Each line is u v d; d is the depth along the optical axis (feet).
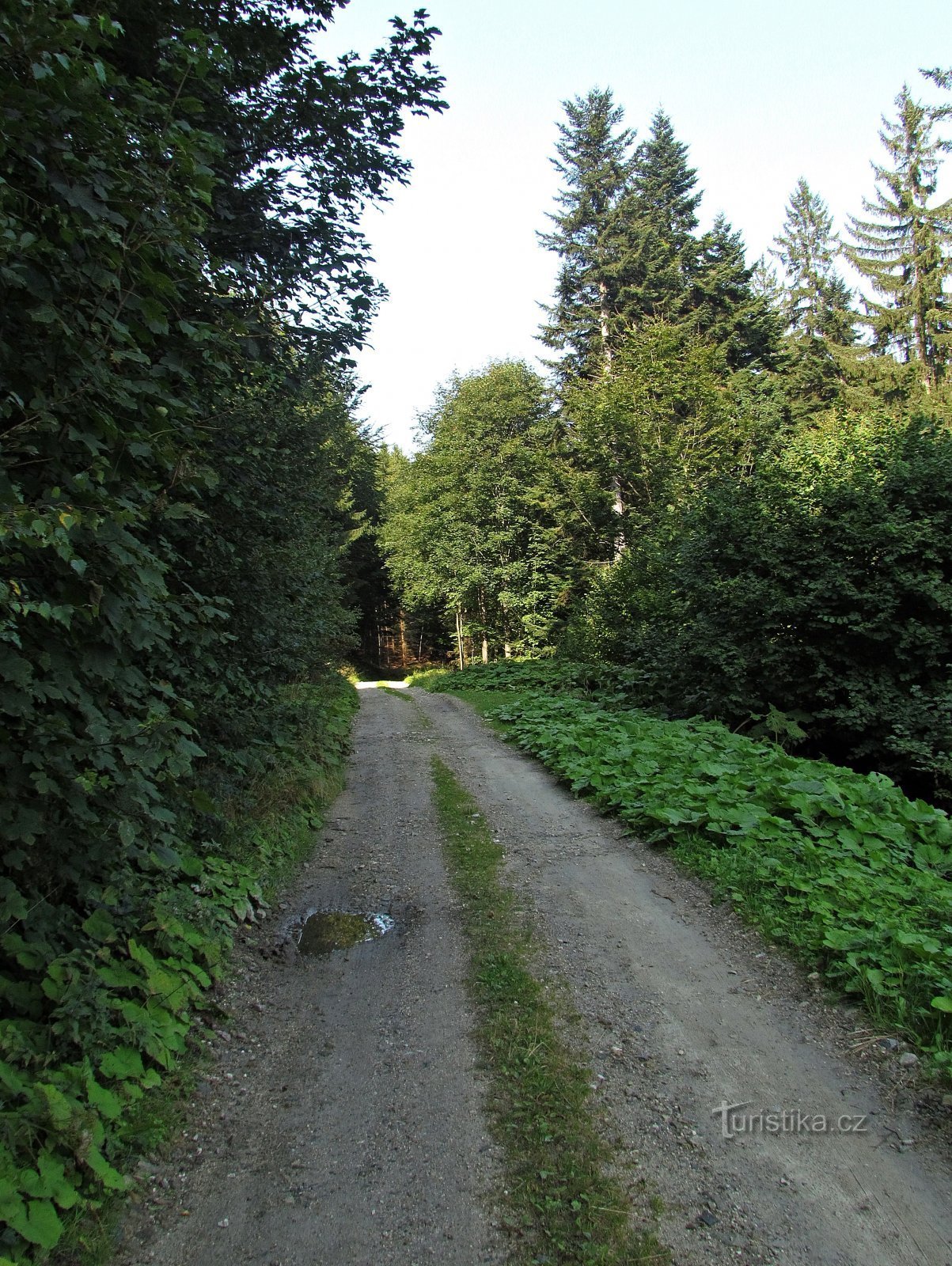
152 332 12.01
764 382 96.99
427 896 19.58
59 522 8.84
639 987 14.32
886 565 33.83
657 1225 8.64
